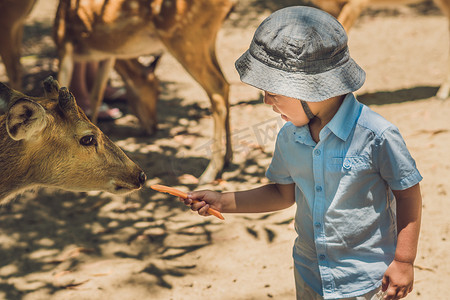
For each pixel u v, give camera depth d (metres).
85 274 3.47
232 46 8.48
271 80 1.75
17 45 5.22
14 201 4.45
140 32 4.63
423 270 3.32
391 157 1.84
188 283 3.35
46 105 2.35
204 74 4.59
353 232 1.94
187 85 7.11
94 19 4.66
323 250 1.98
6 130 2.29
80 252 3.73
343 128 1.87
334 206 1.92
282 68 1.75
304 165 1.98
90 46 4.82
